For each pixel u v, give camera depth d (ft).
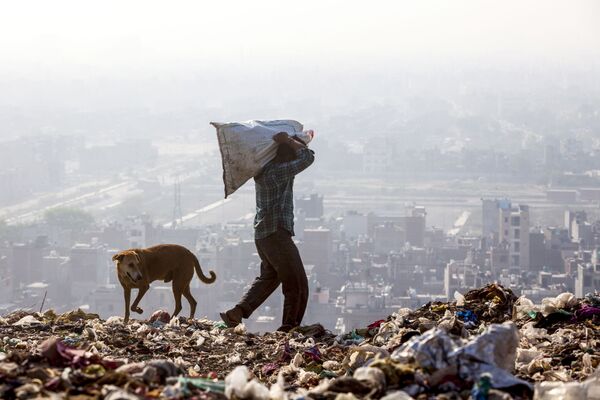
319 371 30.94
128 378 23.75
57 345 26.05
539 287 266.57
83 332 35.32
